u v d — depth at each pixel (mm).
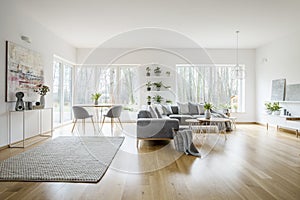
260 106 8078
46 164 3246
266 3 4430
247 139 5312
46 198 2209
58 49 6863
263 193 2354
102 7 4676
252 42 7504
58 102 7328
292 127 5758
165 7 4656
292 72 6375
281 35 6637
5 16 4285
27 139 5086
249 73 8445
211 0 4312
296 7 4613
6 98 4289
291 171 3039
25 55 4926
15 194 2289
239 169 3119
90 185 2545
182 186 2531
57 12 4953
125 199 2207
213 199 2215
